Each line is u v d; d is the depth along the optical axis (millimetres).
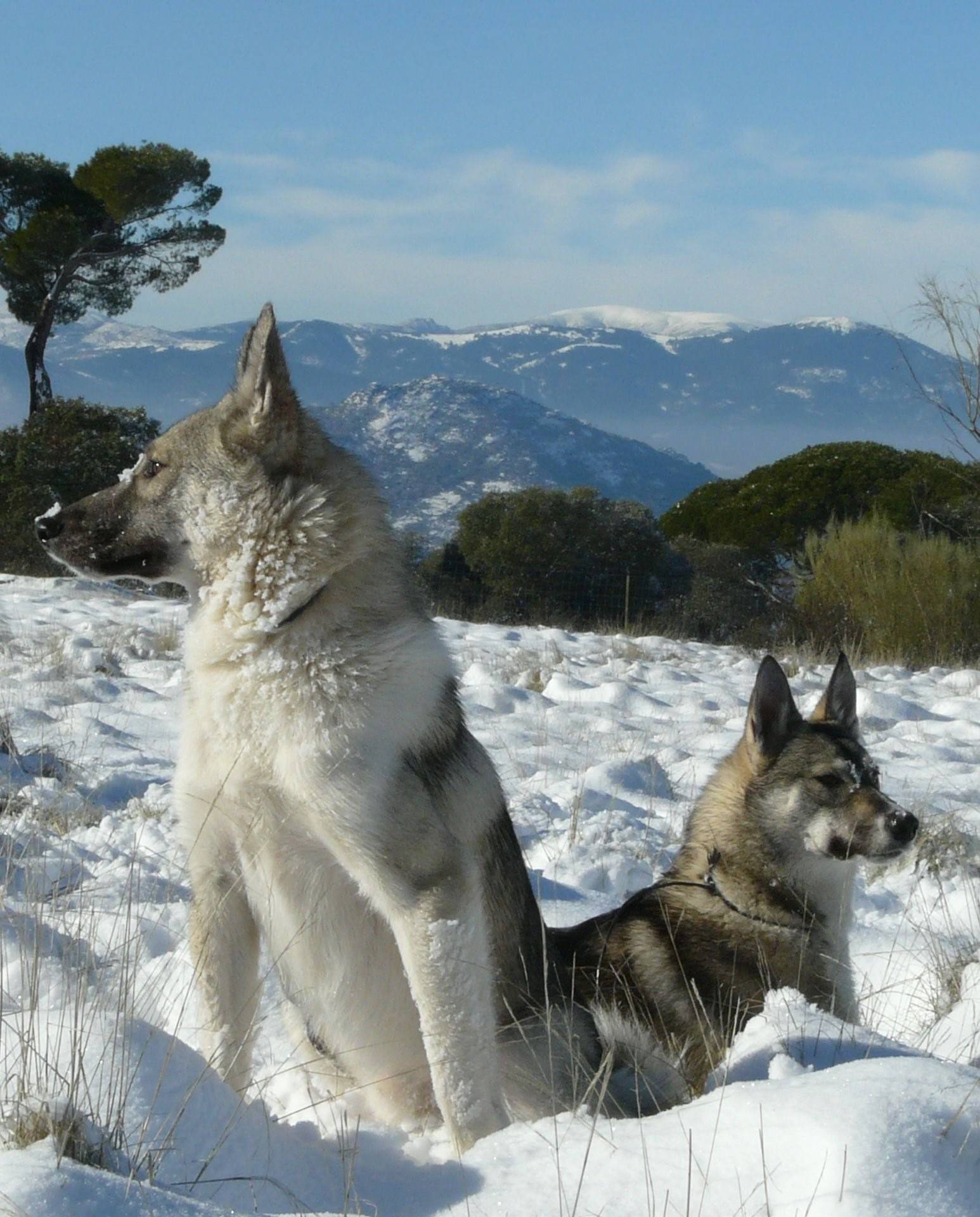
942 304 14602
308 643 3385
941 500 26609
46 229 31766
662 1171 2600
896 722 11156
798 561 24984
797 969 4562
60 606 16344
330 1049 3764
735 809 4781
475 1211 2607
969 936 5477
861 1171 2422
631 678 12984
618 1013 4242
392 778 3379
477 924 3414
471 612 22078
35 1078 2873
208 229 35094
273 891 3539
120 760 7984
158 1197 2402
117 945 4500
